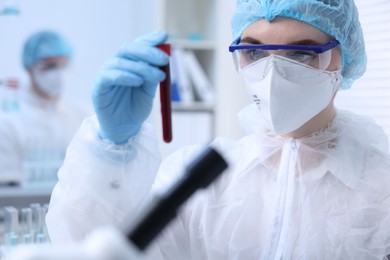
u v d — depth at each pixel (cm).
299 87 100
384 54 145
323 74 101
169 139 89
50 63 306
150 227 40
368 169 107
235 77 262
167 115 88
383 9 145
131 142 97
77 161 96
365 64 118
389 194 103
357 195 103
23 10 303
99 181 94
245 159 116
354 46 111
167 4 303
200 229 110
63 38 311
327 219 101
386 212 101
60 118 311
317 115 109
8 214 147
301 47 97
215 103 283
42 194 243
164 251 108
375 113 147
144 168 98
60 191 96
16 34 303
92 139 96
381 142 113
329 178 106
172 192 41
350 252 98
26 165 275
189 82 284
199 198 112
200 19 307
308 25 99
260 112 107
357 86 153
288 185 106
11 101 304
